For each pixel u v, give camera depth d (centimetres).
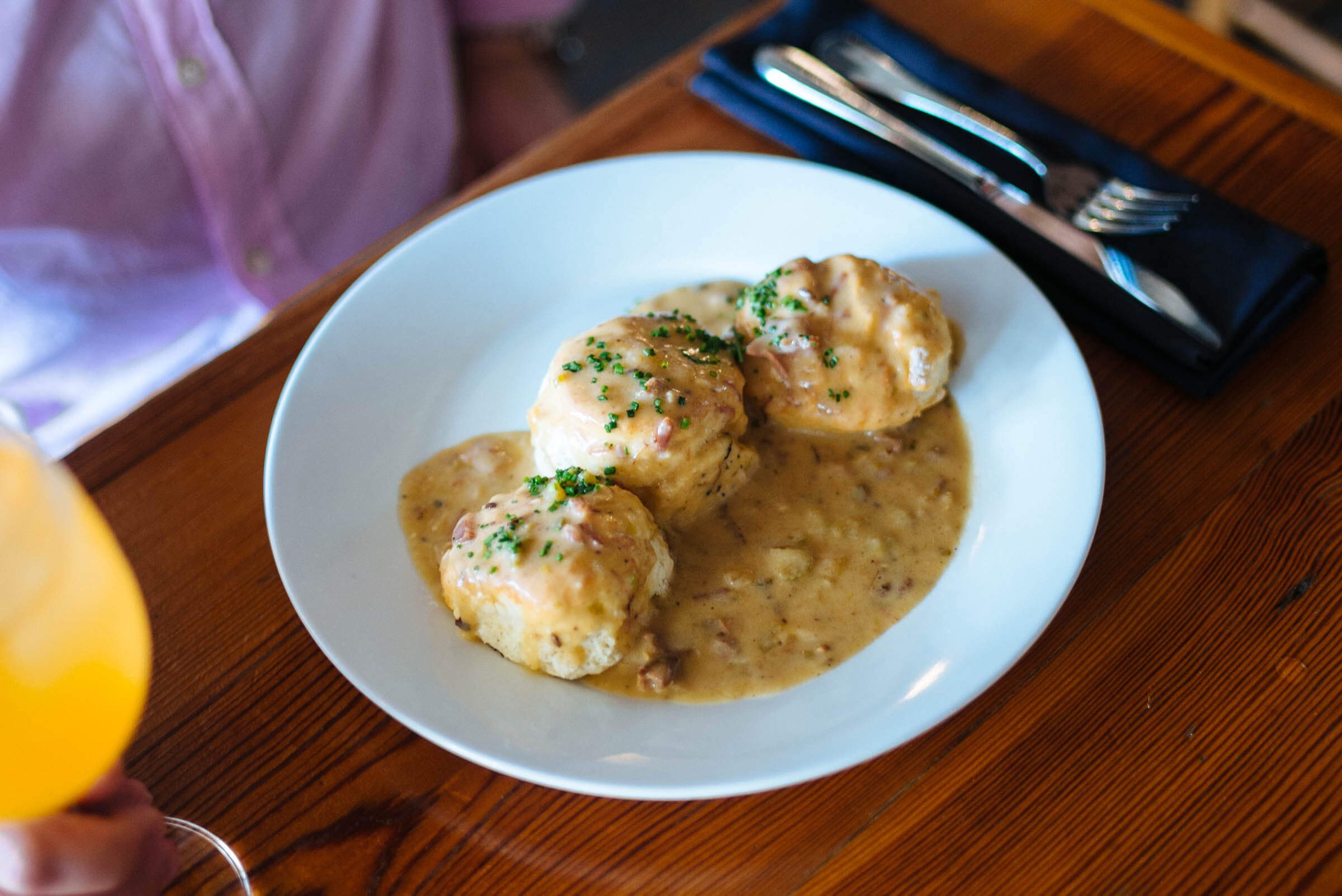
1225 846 38
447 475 46
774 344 47
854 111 54
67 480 33
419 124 67
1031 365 46
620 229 51
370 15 63
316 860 39
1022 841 38
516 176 55
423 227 53
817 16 57
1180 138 53
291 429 45
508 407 48
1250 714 40
